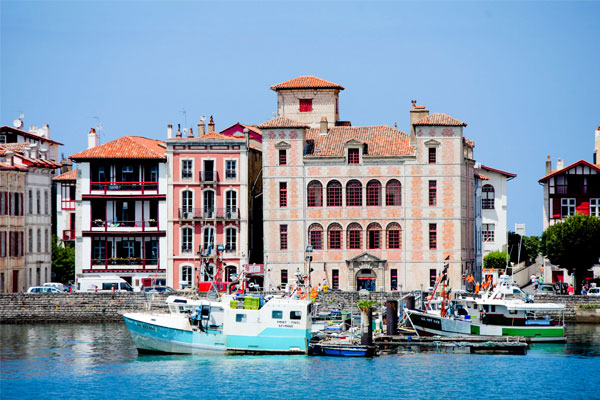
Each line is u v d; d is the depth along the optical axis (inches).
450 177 6048.2
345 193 6097.4
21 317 5693.9
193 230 6151.6
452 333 5004.9
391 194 6092.5
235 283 5516.7
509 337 4958.2
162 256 6166.3
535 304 4997.5
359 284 6097.4
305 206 6112.2
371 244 6102.4
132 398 3949.3
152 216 6186.0
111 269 6166.3
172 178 6151.6
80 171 6186.0
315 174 6112.2
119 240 6200.8
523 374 4340.6
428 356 4680.1
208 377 4232.3
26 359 4537.4
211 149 6151.6
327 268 6102.4
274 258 6122.1
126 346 4842.5
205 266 5994.1
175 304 4633.4
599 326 5615.2
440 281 5177.2
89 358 4562.0
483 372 4365.2
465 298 5132.9
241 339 4606.3
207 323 4621.1
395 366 4456.2
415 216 6063.0
